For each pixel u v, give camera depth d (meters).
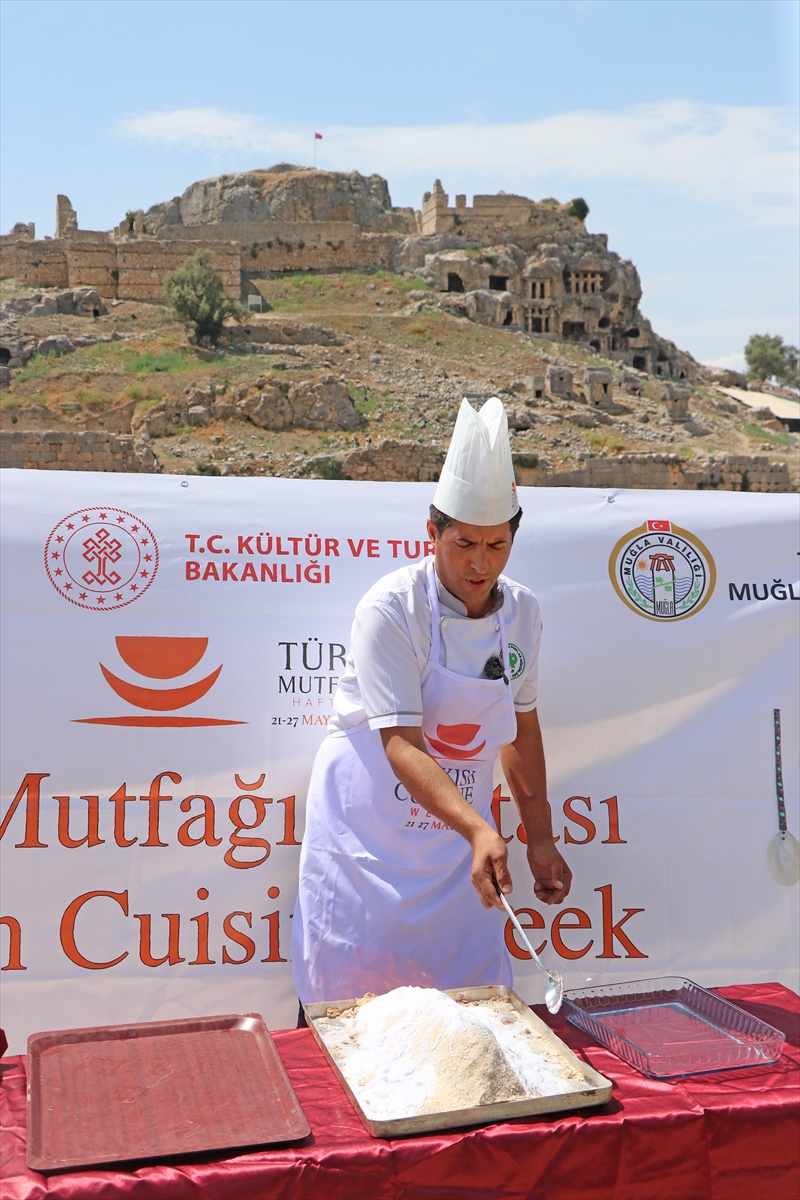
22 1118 2.19
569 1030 2.64
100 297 56.12
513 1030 2.56
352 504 3.99
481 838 2.60
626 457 38.19
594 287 64.56
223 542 3.87
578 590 4.05
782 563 4.18
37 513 3.78
